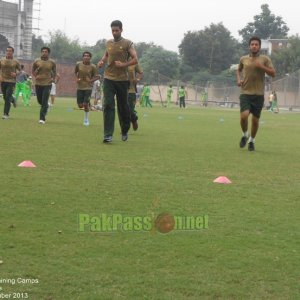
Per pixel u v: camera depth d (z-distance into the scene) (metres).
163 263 4.16
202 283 3.82
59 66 64.38
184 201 6.07
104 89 11.03
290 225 5.31
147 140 12.32
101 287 3.71
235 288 3.76
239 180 7.54
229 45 84.44
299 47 72.12
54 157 8.81
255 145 12.66
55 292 3.61
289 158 10.27
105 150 10.00
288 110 47.31
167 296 3.60
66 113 22.44
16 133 12.27
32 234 4.70
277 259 4.34
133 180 7.14
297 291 3.75
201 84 65.94
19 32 68.69
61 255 4.24
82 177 7.19
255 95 11.12
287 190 7.00
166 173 7.80
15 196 5.96
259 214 5.67
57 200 5.86
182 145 11.64
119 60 10.91
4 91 16.31
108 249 4.41
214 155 10.17
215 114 31.12
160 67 73.25
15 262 4.07
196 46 82.62
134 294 3.61
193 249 4.49
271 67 11.01
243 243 4.70
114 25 10.87
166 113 29.09
